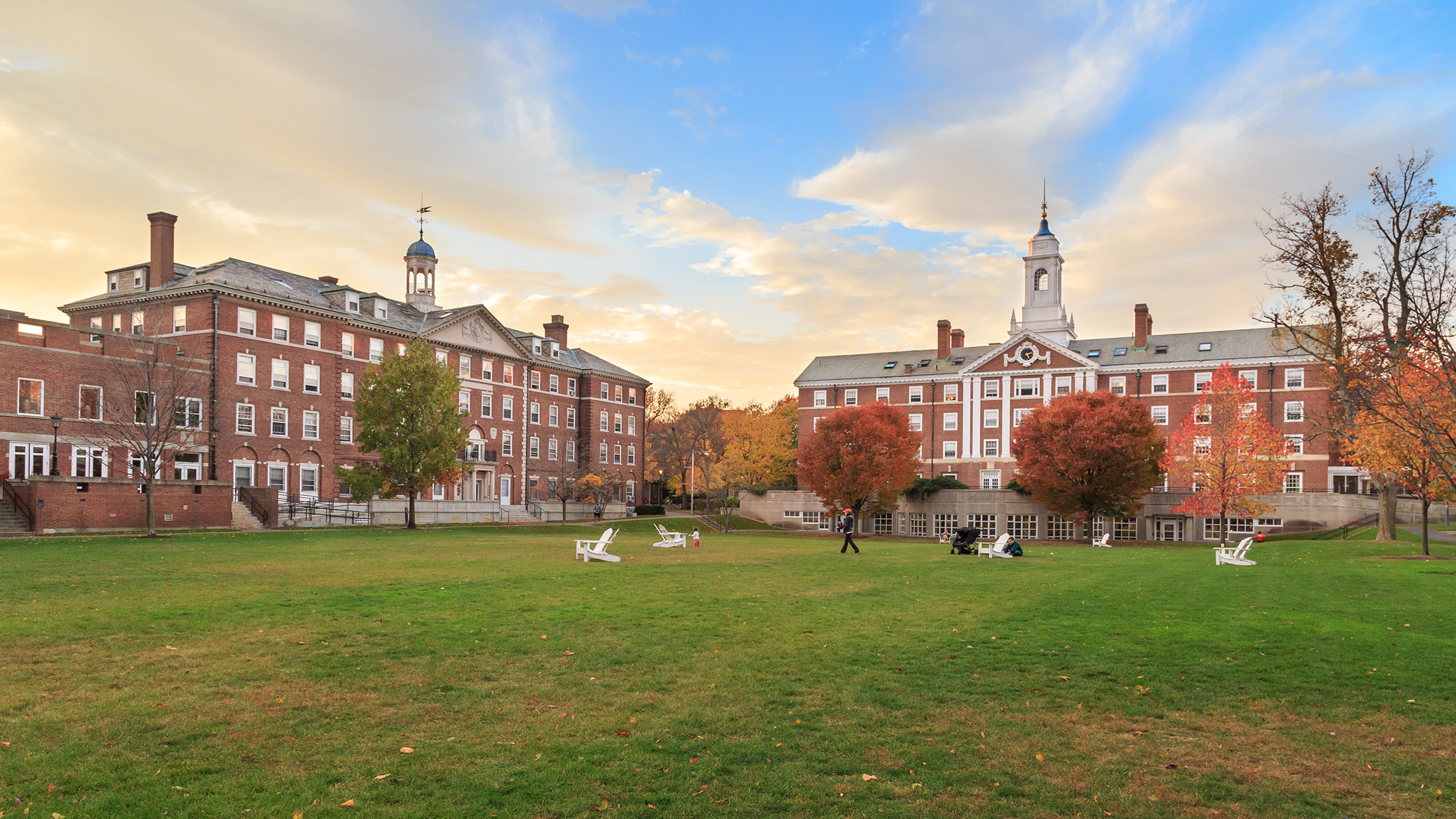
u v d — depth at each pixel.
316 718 9.39
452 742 8.70
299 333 60.31
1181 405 74.94
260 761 8.09
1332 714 9.86
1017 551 33.38
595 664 11.91
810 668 11.83
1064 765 8.29
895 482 63.09
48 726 8.95
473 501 68.50
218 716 9.38
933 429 84.00
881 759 8.38
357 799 7.25
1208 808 7.34
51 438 45.69
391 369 51.69
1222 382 53.94
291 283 63.53
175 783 7.54
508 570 23.77
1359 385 34.81
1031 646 13.29
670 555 30.81
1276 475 51.97
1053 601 18.42
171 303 56.19
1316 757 8.55
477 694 10.38
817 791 7.57
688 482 98.25
